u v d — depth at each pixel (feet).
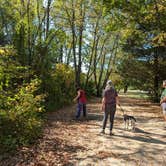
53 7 102.37
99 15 122.31
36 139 38.32
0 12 96.73
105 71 201.67
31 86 46.06
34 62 73.05
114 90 43.98
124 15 70.85
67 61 156.97
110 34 151.53
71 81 105.91
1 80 42.27
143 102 117.50
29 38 73.51
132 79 120.16
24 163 28.78
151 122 57.41
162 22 69.36
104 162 30.01
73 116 65.51
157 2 66.54
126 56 122.62
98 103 107.96
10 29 94.38
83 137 41.60
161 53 105.19
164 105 43.80
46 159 30.35
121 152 33.83
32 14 89.04
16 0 95.50
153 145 37.42
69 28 117.29
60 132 44.55
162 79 109.40
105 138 41.27
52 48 95.71
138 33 75.92
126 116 49.26
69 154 32.53
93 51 152.66
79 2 113.70
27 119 38.99
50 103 73.72
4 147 32.48
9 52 42.27
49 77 77.51
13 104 39.75
